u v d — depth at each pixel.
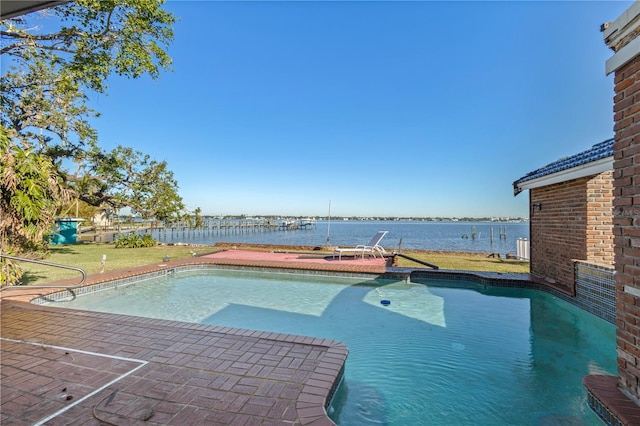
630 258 2.39
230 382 2.67
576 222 5.80
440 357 4.14
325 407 2.40
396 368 3.82
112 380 2.68
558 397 3.15
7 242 5.58
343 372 3.22
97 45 9.52
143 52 9.89
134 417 2.16
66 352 3.25
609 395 2.44
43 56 9.42
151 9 9.70
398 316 5.82
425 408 2.96
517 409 2.95
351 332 5.05
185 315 5.89
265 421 2.13
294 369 2.92
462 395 3.20
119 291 7.44
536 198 7.47
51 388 2.54
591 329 5.08
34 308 4.82
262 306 6.47
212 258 10.83
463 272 8.11
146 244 15.95
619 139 2.50
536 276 7.39
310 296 7.22
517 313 5.96
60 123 12.35
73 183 14.68
